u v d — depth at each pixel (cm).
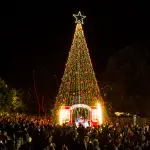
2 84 5797
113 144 1512
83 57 4172
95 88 4138
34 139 1867
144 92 4825
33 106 6938
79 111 3812
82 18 4144
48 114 6581
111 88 5212
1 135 1501
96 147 1537
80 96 4059
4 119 3206
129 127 2797
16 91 6469
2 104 5762
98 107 3719
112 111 5106
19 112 6400
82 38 4162
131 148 1698
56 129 2245
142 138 2147
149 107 4731
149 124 3841
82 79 4125
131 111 4928
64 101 4112
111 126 2759
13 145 1348
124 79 5066
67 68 4206
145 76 4844
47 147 1336
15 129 2309
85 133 2209
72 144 1814
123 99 5047
